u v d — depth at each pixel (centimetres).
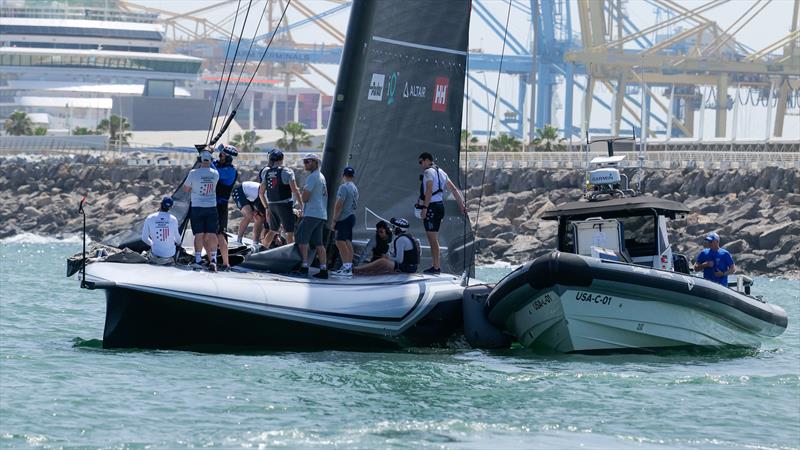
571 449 3991
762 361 6275
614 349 6162
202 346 5762
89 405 4462
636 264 6353
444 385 5138
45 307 8731
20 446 3828
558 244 6769
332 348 5931
